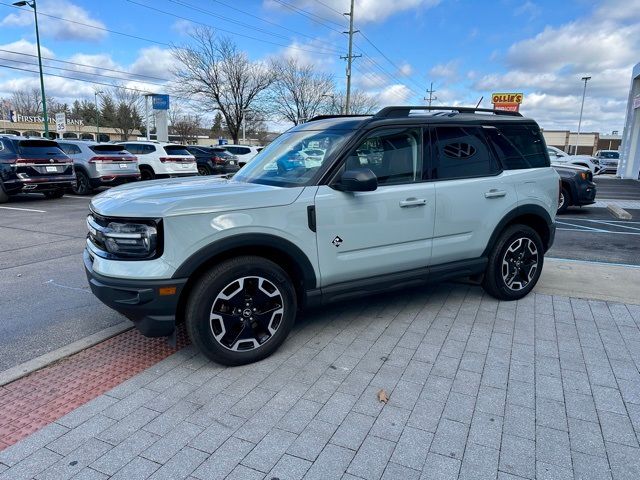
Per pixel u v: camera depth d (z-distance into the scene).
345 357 3.47
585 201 11.34
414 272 4.03
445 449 2.45
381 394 2.95
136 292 3.02
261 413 2.77
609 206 12.12
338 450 2.45
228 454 2.42
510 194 4.45
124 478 2.25
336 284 3.70
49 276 5.63
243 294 3.29
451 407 2.83
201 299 3.13
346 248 3.63
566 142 79.94
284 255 3.44
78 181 14.30
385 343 3.71
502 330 3.96
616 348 3.61
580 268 5.91
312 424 2.67
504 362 3.39
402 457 2.39
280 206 3.31
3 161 11.53
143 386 3.09
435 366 3.33
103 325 4.18
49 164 12.15
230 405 2.86
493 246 4.47
